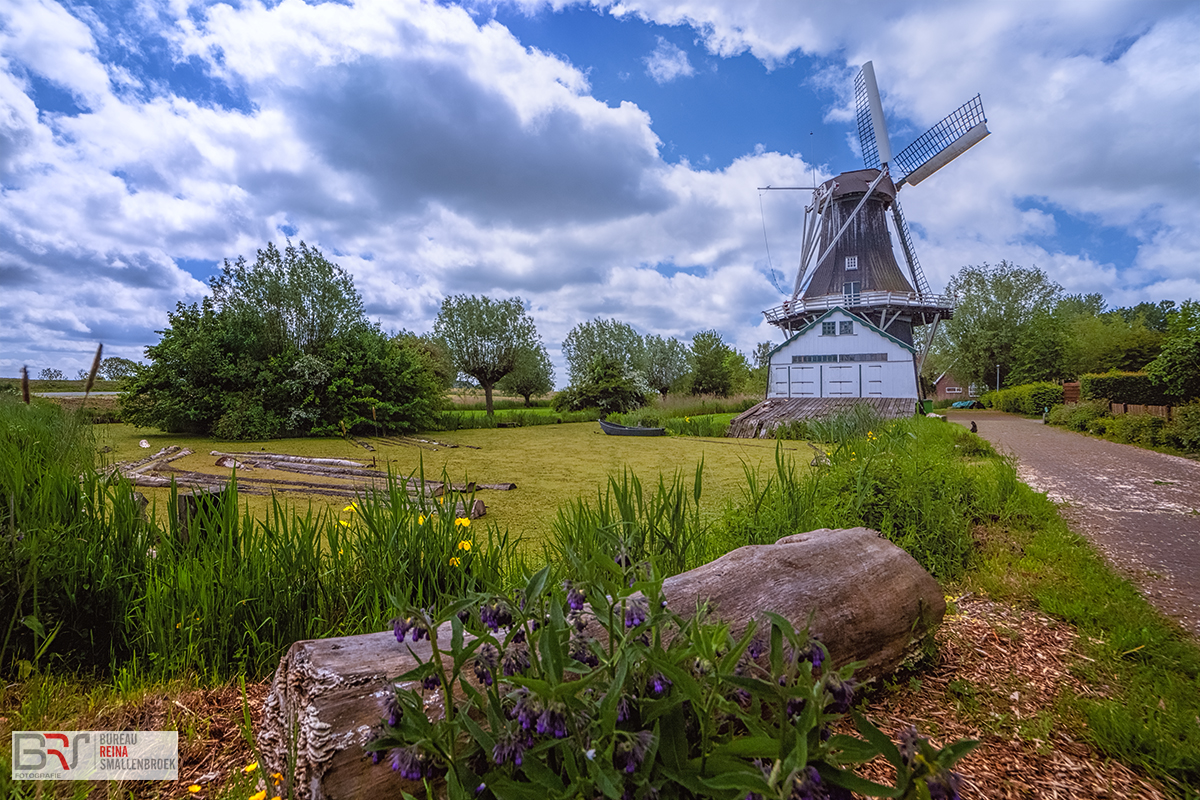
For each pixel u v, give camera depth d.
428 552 3.59
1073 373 38.38
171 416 16.19
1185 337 13.68
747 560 2.70
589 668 1.28
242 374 16.97
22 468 3.82
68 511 3.46
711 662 1.16
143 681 2.77
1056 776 2.04
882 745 1.03
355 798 1.51
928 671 2.86
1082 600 3.61
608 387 30.19
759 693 1.09
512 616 1.28
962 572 4.32
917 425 12.35
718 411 32.41
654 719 1.20
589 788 1.04
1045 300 44.75
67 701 2.50
